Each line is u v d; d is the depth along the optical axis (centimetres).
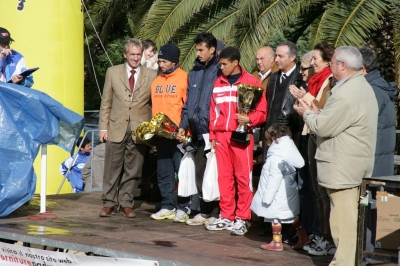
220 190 1104
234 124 1084
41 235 1027
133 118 1214
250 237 1059
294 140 1048
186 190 1151
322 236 952
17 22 1775
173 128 1152
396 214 897
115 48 2848
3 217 1177
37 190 1755
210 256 912
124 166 1231
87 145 1759
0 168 1144
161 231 1087
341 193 846
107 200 1224
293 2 1695
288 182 977
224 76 1098
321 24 1627
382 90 943
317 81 962
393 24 1658
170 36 1805
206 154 1126
